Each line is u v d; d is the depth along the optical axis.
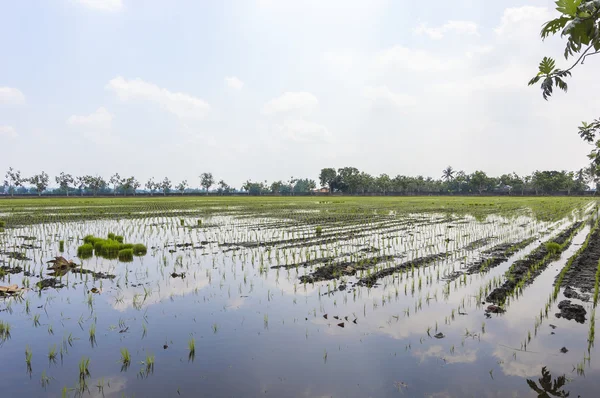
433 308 8.44
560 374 5.59
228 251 15.65
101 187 155.25
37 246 17.19
